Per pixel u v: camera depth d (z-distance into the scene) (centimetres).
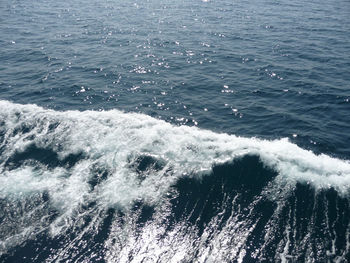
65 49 4244
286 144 2273
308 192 1761
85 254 1487
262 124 2581
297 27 5256
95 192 1809
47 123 2462
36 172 1975
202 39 4700
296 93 3078
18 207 1727
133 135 2292
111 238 1556
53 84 3234
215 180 1880
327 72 3534
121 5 7038
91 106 2808
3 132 2352
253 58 3966
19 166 2028
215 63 3828
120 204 1728
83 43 4494
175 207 1716
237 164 1988
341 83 3259
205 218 1655
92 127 2402
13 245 1527
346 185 1795
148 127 2408
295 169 1930
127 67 3691
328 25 5350
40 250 1504
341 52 4125
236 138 2338
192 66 3747
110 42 4550
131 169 1966
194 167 1969
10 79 3334
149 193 1797
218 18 5894
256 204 1717
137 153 2091
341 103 2883
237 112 2767
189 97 3023
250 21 5653
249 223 1614
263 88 3197
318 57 3962
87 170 1973
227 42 4562
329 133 2447
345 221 1595
